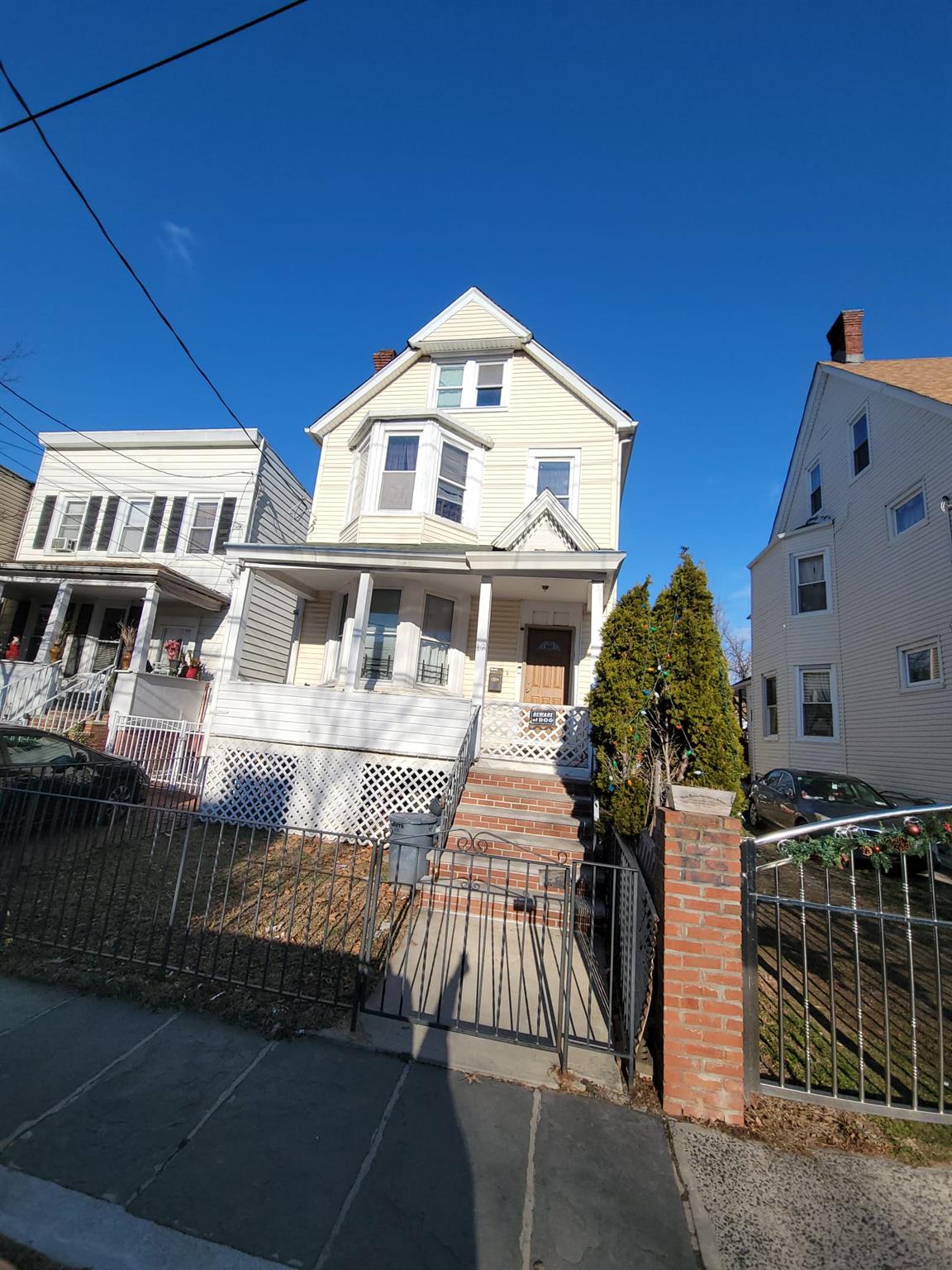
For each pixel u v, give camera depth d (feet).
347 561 31.78
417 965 14.08
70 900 16.24
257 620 42.45
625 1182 8.09
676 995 10.05
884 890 23.81
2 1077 9.26
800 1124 9.56
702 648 19.17
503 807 23.08
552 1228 7.24
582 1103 9.72
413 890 14.71
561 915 17.46
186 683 42.14
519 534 34.35
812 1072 10.89
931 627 34.83
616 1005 12.48
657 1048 10.61
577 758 26.86
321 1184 7.65
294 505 54.54
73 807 14.26
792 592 48.39
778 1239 7.30
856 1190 8.19
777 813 35.22
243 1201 7.29
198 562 47.09
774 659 50.42
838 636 44.29
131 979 12.24
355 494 41.29
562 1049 10.57
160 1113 8.72
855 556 42.88
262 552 32.65
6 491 50.24
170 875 19.07
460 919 17.21
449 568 30.83
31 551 50.01
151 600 40.52
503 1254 6.82
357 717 28.30
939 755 33.65
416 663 34.73
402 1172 7.95
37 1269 6.36
